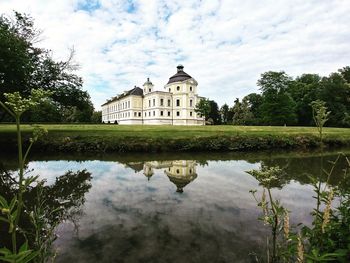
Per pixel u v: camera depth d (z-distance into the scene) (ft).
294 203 23.11
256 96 266.16
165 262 13.69
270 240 15.98
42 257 10.00
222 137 67.10
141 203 23.75
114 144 59.47
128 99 261.03
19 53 53.83
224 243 15.75
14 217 5.44
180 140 63.46
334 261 9.15
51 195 26.09
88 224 18.79
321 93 192.03
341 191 12.76
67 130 75.15
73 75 72.23
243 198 25.09
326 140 75.97
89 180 32.53
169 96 234.17
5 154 53.06
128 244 15.71
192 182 31.73
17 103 5.93
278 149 68.54
